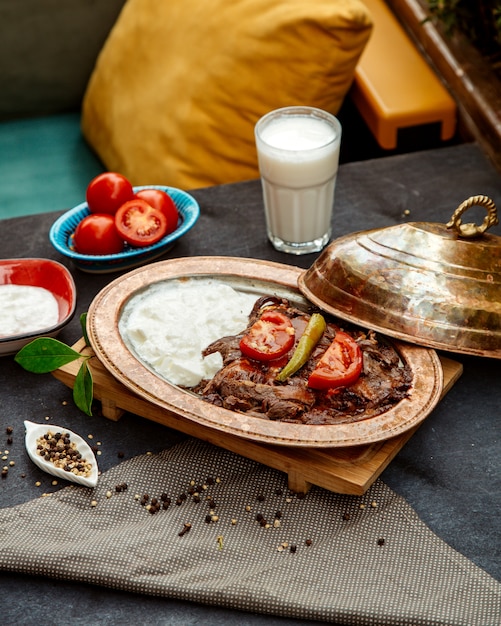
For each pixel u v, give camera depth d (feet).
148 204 4.24
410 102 4.95
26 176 5.46
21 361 3.74
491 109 4.75
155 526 3.50
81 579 3.38
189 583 3.35
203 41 4.94
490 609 3.30
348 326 3.78
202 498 3.58
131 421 3.79
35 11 5.62
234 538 3.48
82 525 3.51
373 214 4.48
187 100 4.97
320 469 3.48
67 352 3.72
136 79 5.26
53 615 3.35
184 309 3.81
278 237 4.31
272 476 3.62
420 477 3.61
